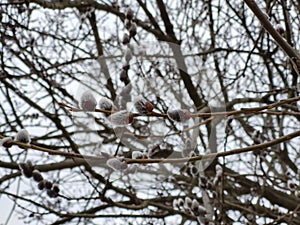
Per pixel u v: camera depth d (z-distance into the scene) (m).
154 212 4.18
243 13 3.98
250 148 1.92
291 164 4.46
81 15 4.46
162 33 4.44
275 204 4.16
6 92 4.01
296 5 3.04
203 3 4.73
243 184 4.30
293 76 3.95
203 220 2.97
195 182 3.86
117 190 3.82
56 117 3.81
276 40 2.04
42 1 3.91
